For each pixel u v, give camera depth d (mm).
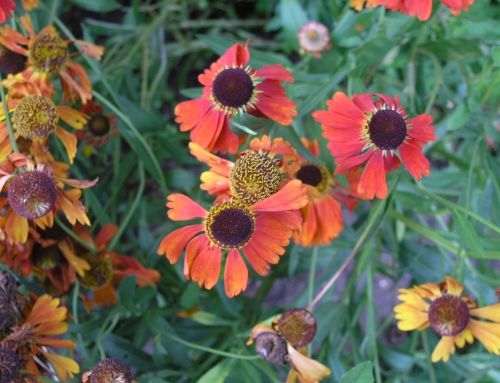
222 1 698
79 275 491
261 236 406
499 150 672
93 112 510
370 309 491
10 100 438
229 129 430
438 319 431
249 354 473
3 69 468
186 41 667
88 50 477
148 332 507
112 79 565
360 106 424
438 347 436
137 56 640
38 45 456
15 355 401
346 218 653
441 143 635
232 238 398
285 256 553
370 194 415
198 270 405
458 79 612
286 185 390
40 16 558
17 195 402
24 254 457
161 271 541
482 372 514
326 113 417
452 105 542
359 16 530
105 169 605
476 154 528
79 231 487
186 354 488
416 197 521
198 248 406
